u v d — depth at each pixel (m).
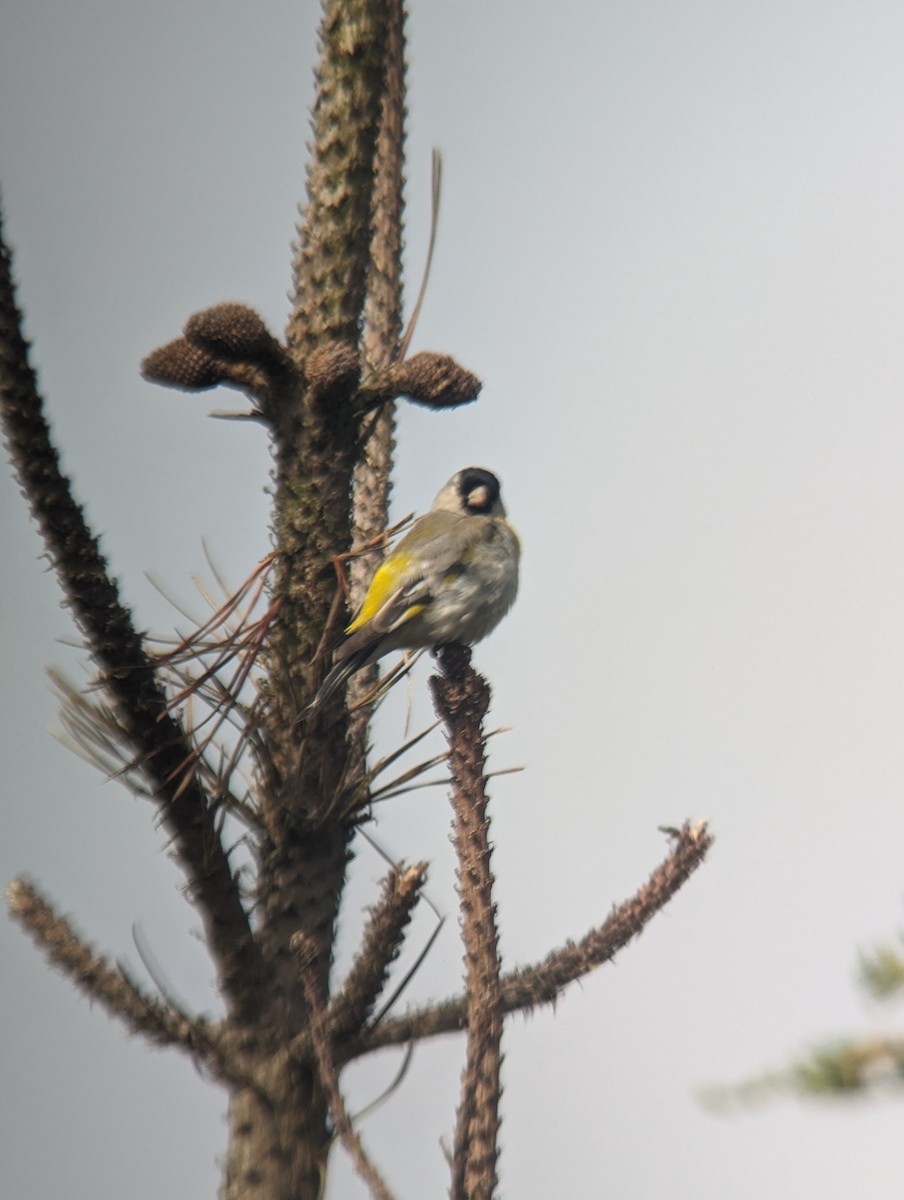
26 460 8.55
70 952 8.77
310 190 10.66
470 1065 7.92
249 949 9.05
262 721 9.71
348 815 9.72
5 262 8.48
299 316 10.48
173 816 8.87
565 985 9.12
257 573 9.75
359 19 10.58
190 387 10.07
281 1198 8.87
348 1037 8.88
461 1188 7.64
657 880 9.30
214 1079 8.94
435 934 8.77
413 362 10.19
